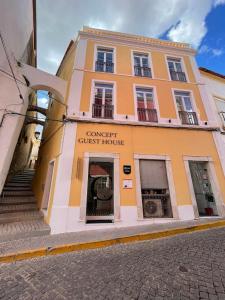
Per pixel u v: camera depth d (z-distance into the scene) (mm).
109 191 7102
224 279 2684
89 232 5277
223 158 7523
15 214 6496
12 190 9008
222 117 9492
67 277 2873
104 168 7344
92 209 6777
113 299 2314
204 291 2426
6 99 6242
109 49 9047
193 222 6066
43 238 4699
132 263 3301
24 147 14195
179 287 2525
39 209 7219
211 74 10672
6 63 6371
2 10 5590
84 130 6859
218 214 6797
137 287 2551
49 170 7445
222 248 3805
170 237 4891
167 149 7277
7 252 3715
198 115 8305
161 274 2867
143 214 6383
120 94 7914
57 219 5445
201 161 7543
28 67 7246
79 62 8094
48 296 2404
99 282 2707
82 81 7742
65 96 7711
